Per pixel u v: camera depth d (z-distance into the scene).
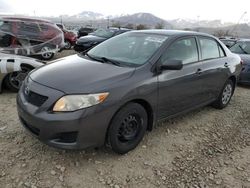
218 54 5.23
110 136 3.35
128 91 3.35
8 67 5.51
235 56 5.78
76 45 13.47
